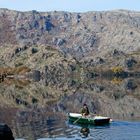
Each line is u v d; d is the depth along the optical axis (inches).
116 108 4480.8
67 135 2655.0
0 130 1893.5
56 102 5177.2
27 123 3250.5
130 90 7480.3
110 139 2455.7
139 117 3577.8
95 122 3058.6
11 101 5275.6
